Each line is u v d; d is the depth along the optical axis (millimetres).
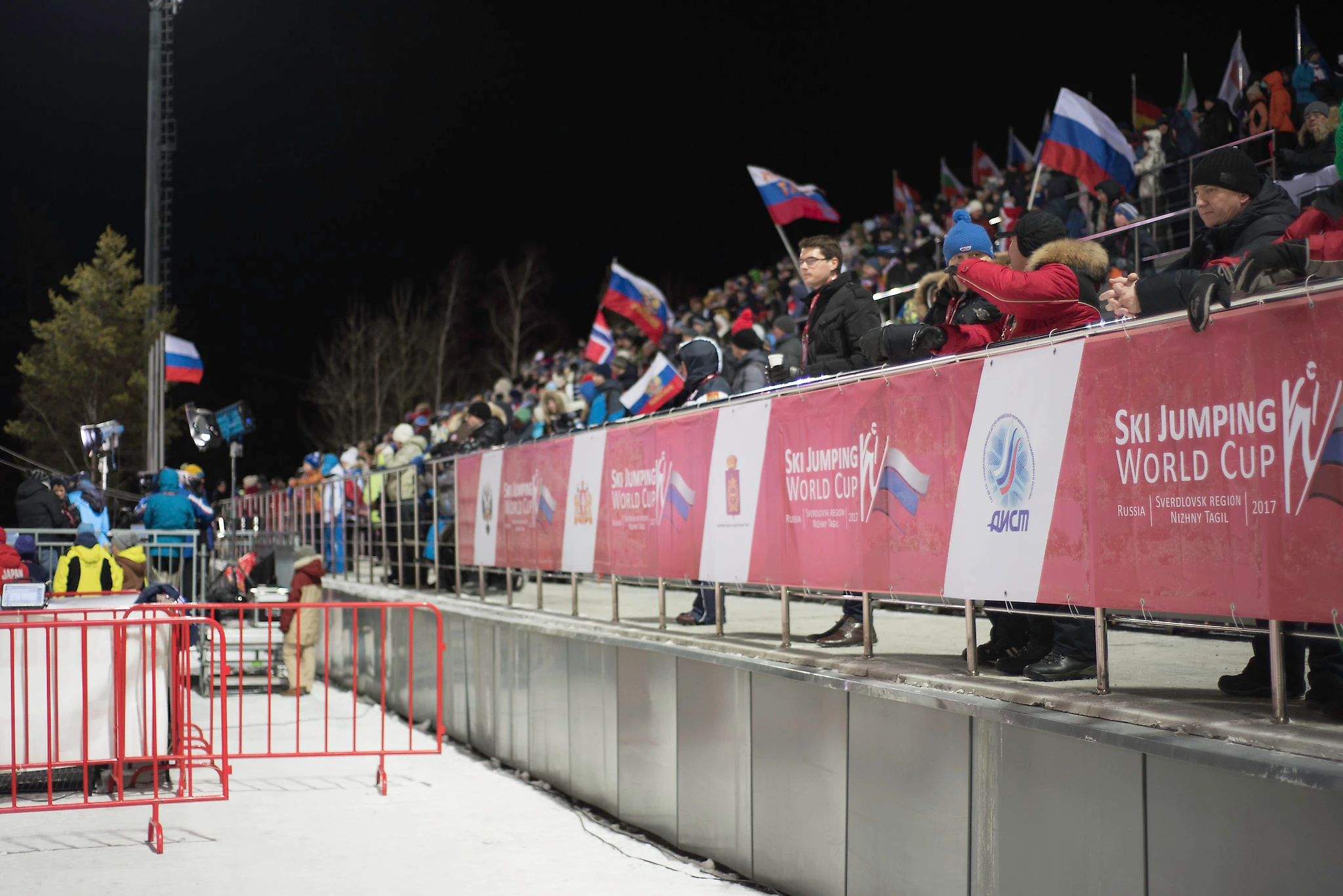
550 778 7004
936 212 19031
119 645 6270
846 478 4578
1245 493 2922
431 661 9242
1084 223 12195
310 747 8320
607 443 6668
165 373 20594
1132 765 3035
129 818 6199
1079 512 3447
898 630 5945
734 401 5375
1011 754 3471
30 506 10922
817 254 5875
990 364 3818
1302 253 2895
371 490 12094
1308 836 2566
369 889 4805
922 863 3861
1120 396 3303
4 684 6191
